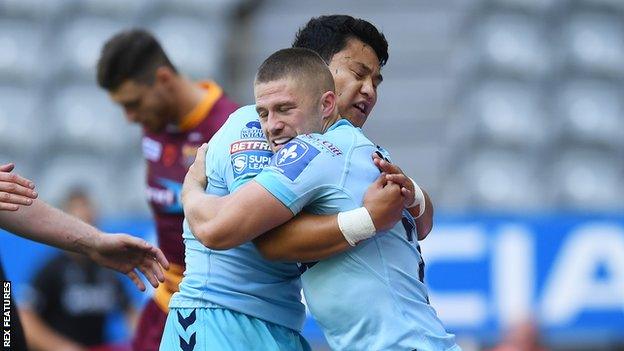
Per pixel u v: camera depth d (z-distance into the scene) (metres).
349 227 11.06
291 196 11.12
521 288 24.56
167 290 17.09
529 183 32.59
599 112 34.53
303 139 11.38
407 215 11.91
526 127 33.94
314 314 11.57
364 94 12.33
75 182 33.75
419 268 11.91
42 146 34.84
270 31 37.12
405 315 11.37
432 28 36.69
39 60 37.03
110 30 37.56
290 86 11.34
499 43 35.97
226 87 35.91
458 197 32.03
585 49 36.00
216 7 37.59
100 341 25.34
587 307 24.61
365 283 11.31
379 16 37.22
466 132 33.81
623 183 32.81
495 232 24.66
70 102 35.81
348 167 11.37
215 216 11.27
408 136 34.12
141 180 33.62
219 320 11.88
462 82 35.16
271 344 11.91
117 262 13.77
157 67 16.95
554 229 24.69
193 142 17.08
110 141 34.72
